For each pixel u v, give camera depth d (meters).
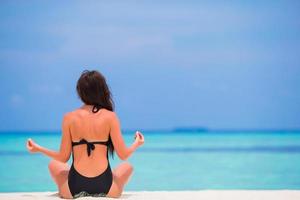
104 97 6.16
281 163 16.41
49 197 6.31
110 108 6.23
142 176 13.09
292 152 20.92
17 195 6.51
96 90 6.11
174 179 12.56
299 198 6.31
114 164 15.42
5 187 11.30
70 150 6.15
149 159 17.81
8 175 13.29
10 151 21.55
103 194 6.06
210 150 22.27
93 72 6.18
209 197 6.38
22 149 22.72
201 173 13.78
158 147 24.31
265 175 13.33
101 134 6.06
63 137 6.10
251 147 24.09
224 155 19.59
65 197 6.20
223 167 15.28
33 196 6.43
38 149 6.05
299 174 13.48
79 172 6.05
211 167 15.28
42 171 14.10
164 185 11.58
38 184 11.73
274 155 19.53
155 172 13.97
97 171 6.04
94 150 6.06
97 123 6.04
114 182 6.14
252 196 6.42
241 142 28.56
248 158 18.23
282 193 6.62
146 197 6.34
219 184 11.77
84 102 6.17
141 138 6.21
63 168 6.30
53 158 6.17
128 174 6.29
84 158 6.05
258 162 16.77
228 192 6.69
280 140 30.48
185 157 18.64
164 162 16.73
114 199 5.83
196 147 24.20
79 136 6.05
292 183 11.88
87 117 6.06
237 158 18.25
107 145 6.13
